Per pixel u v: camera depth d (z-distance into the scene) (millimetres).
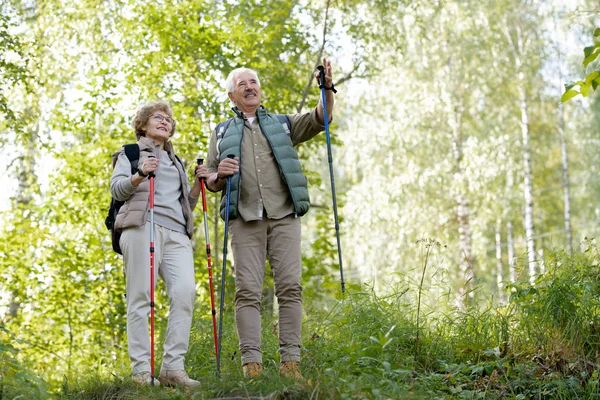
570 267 5734
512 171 18062
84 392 4590
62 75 12812
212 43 11234
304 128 5035
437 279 6152
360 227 18500
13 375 4211
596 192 20938
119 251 4828
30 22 12758
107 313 10508
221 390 4168
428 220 17609
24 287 10570
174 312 4645
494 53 18094
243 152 4785
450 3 17422
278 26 11805
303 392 3934
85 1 12820
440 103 17625
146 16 11188
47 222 11172
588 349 5168
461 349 5285
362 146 18875
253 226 4688
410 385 4293
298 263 4695
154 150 4898
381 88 18484
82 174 10977
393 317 5348
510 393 4703
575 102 21234
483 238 18422
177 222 4820
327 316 5383
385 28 14234
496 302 6027
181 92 11484
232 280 10523
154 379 4488
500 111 18562
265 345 5555
